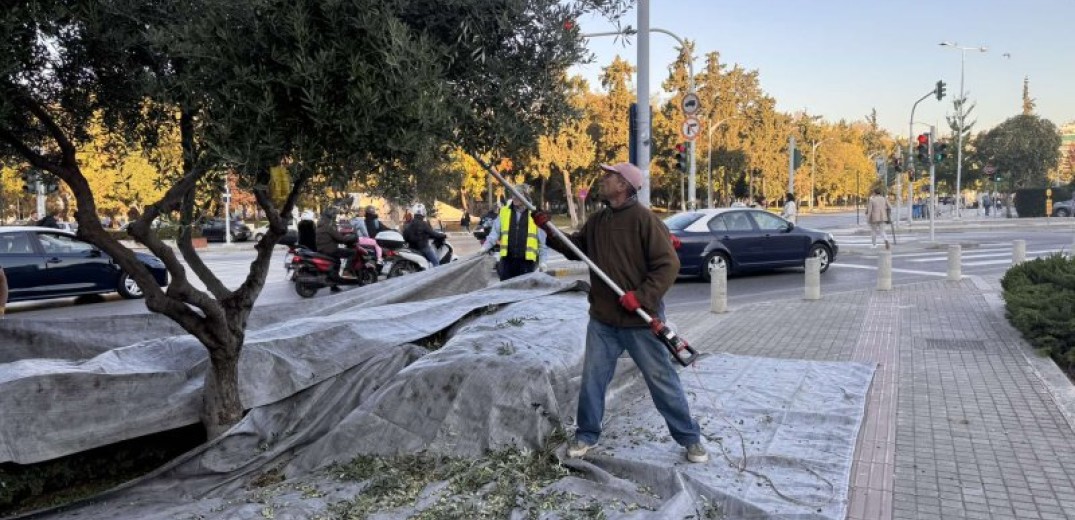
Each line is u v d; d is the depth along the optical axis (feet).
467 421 14.96
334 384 17.04
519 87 14.05
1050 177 207.92
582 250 15.11
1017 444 16.24
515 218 28.66
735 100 188.34
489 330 18.04
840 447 15.58
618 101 140.97
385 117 11.77
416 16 13.02
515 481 13.61
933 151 83.15
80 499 14.29
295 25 11.37
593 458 14.57
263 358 16.34
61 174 13.97
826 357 24.58
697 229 48.14
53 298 43.24
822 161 292.61
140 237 13.87
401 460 14.64
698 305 38.63
